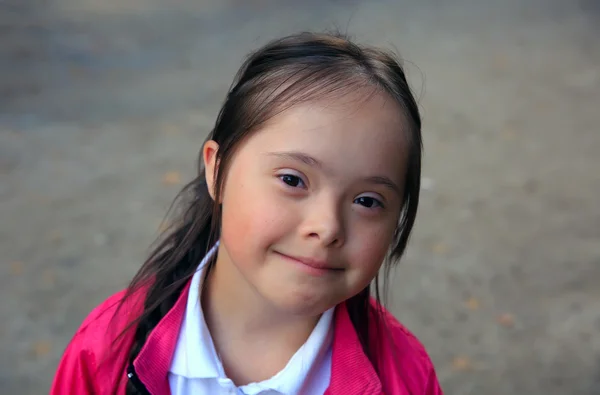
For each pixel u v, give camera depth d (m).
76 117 5.66
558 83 7.20
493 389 2.78
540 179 4.88
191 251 1.29
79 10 9.25
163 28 8.62
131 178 4.61
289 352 1.22
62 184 4.49
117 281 3.41
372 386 1.22
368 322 1.33
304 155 1.01
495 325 3.20
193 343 1.19
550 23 9.83
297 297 1.04
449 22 9.71
